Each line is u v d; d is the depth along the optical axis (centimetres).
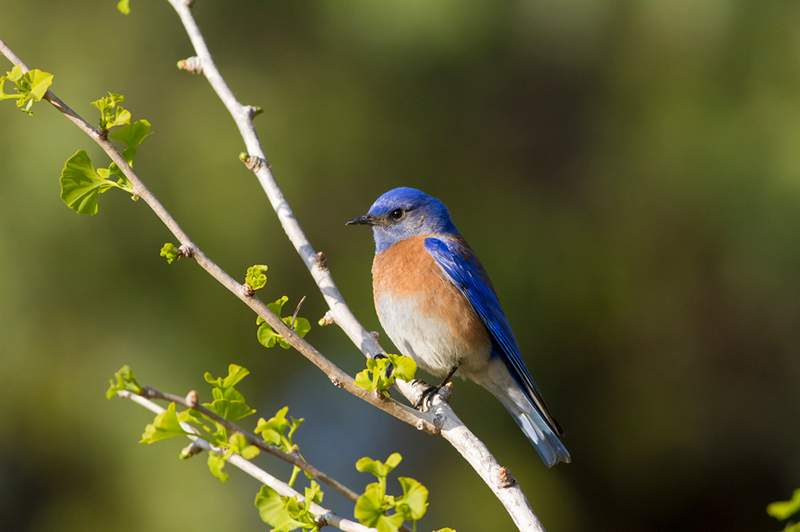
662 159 1384
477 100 1446
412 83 1420
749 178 1348
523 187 1453
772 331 1489
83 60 1312
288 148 1342
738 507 1550
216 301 1304
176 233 606
